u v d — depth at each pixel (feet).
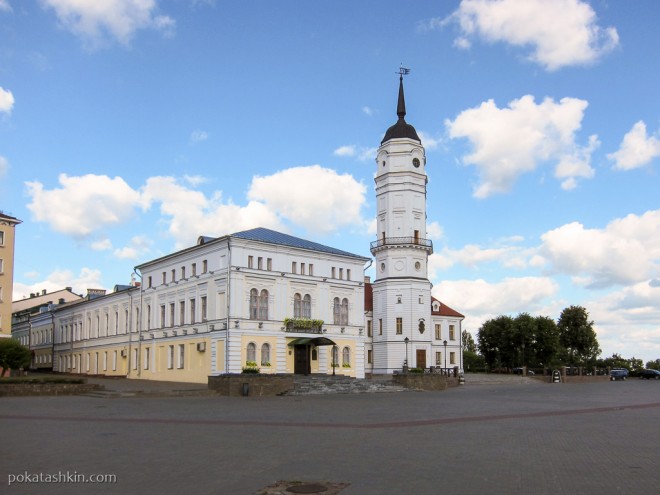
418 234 252.62
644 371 288.10
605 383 226.58
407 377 160.35
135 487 38.40
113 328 240.32
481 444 56.24
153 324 209.77
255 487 38.27
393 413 88.43
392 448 53.47
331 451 51.67
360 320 200.95
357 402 112.88
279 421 75.87
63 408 95.71
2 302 204.95
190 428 68.03
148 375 209.67
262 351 174.91
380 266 255.91
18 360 177.06
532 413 89.56
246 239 174.09
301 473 42.42
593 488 38.09
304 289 187.52
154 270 213.66
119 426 70.13
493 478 40.73
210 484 39.09
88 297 270.87
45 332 314.14
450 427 70.08
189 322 188.85
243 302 172.45
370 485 38.63
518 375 255.09
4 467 44.78
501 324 318.24
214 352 174.09
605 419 81.20
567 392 155.02
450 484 38.91
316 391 142.82
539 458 48.52
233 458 48.24
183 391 129.90
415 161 253.85
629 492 37.11
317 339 180.45
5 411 90.02
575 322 345.92
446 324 281.95
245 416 82.74
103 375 241.14
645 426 72.43
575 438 60.85
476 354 417.69
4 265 207.00
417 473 42.37
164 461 46.96
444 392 154.20
